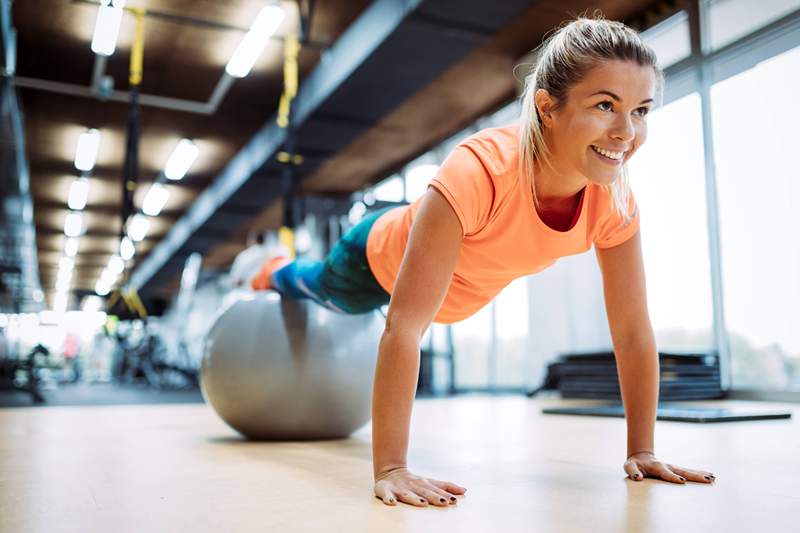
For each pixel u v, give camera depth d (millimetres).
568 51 1223
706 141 5453
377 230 1815
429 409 4480
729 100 5324
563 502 1153
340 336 2473
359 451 2086
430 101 7930
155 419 3637
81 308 12789
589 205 1415
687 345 5551
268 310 2492
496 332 8516
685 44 5703
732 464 1646
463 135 8773
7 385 5910
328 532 943
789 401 4750
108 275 20250
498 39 6461
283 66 7473
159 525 1004
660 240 5773
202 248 14344
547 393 6535
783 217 4906
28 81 7301
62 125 8961
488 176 1303
